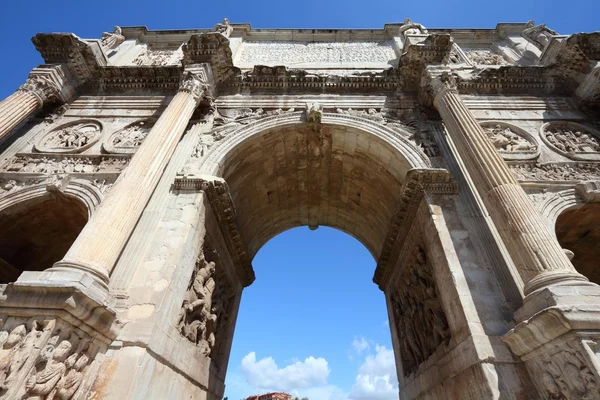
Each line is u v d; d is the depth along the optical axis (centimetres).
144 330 664
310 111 1244
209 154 1131
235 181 1309
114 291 730
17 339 523
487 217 910
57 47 1341
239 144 1184
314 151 1392
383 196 1410
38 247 1159
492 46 1873
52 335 539
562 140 1159
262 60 1761
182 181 988
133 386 591
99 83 1429
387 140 1189
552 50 1411
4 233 1040
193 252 905
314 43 1950
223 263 1218
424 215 1002
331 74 1416
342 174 1497
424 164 1098
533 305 609
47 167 1073
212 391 1103
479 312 727
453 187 995
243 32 1973
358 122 1258
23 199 969
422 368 1026
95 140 1176
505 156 1104
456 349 754
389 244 1295
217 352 1193
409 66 1351
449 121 1085
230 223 1172
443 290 850
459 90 1380
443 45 1316
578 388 499
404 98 1367
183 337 834
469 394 682
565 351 525
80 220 1085
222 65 1370
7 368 500
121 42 1873
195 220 917
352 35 1969
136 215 802
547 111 1277
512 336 618
